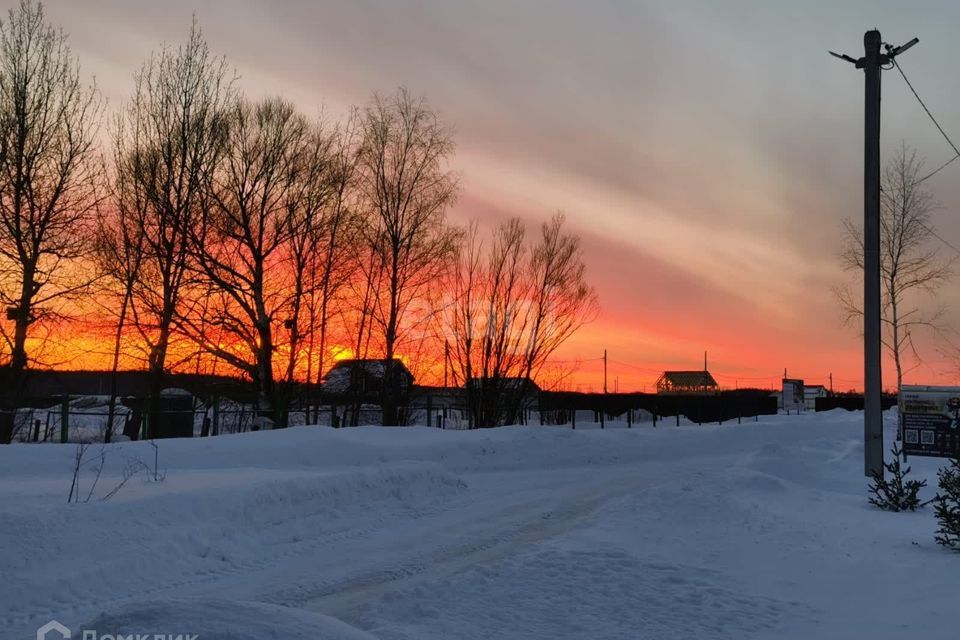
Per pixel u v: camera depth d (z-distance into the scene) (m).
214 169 27.34
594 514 11.72
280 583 7.95
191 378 28.94
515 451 21.12
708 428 28.91
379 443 19.78
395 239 29.38
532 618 6.41
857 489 15.07
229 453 16.91
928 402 18.67
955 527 9.00
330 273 28.69
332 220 28.78
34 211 25.38
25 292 25.34
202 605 4.53
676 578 7.58
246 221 27.61
